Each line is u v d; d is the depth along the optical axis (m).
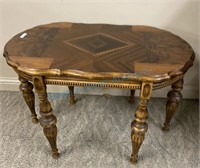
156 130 1.47
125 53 1.07
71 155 1.30
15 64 0.99
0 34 1.55
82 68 0.95
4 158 1.29
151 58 1.03
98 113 1.61
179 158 1.29
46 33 1.26
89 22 1.49
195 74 1.63
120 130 1.47
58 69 0.94
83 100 1.73
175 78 1.01
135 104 1.69
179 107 1.67
